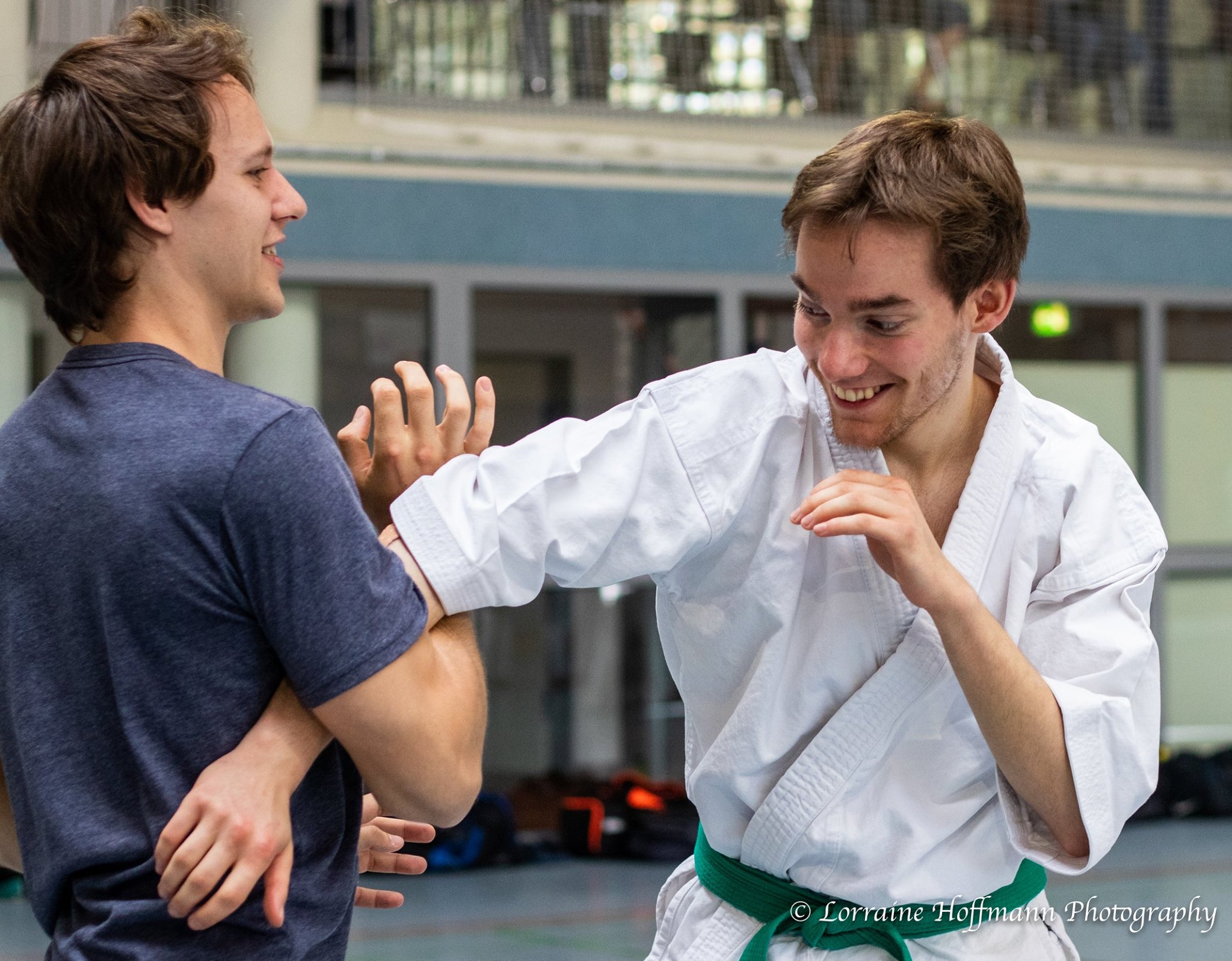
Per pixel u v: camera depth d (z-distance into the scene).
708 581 2.08
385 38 9.11
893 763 2.04
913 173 1.77
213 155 1.68
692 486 2.02
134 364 1.65
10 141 1.65
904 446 2.07
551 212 9.12
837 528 1.80
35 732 1.63
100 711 1.61
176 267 1.69
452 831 8.65
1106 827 1.95
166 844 1.56
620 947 6.39
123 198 1.63
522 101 9.24
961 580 1.84
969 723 2.03
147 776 1.58
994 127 10.34
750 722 2.06
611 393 9.41
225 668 1.60
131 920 1.57
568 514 1.95
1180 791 9.96
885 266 1.77
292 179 8.58
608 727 9.99
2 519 1.65
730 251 9.49
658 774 10.03
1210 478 10.46
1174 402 10.43
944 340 1.86
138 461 1.58
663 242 9.35
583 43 9.58
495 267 8.98
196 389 1.63
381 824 2.17
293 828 1.67
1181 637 10.29
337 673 1.60
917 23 10.31
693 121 9.60
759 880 2.12
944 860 2.06
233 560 1.58
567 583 2.03
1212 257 10.48
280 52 8.57
